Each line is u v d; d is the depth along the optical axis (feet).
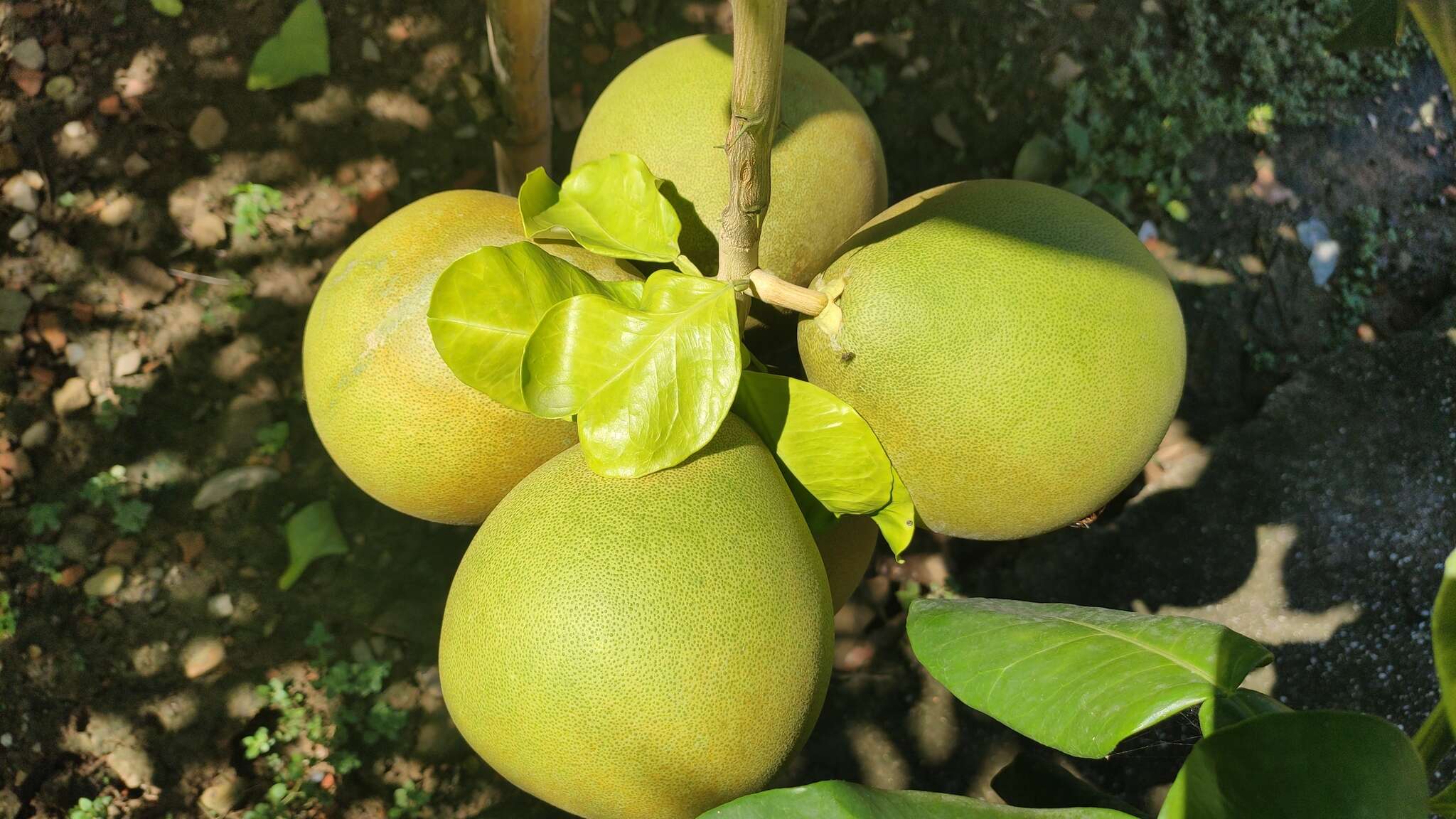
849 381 1.66
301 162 2.91
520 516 1.54
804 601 1.53
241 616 2.74
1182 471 2.81
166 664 2.69
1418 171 3.09
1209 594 2.72
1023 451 1.63
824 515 1.71
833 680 2.84
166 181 2.85
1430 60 3.13
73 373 2.79
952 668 1.54
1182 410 2.89
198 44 2.89
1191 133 3.07
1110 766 2.68
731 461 1.56
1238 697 1.44
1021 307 1.60
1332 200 3.05
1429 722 1.33
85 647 2.67
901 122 3.04
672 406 1.52
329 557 2.80
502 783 2.76
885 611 2.90
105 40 2.86
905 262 1.63
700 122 1.79
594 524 1.49
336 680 2.74
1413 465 2.75
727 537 1.49
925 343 1.61
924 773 2.73
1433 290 3.01
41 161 2.82
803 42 3.04
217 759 2.68
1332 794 1.23
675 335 1.52
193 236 2.85
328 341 1.72
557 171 2.97
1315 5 3.11
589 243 1.66
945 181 3.05
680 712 1.45
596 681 1.45
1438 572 2.67
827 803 1.31
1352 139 3.09
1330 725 1.24
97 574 2.71
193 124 2.87
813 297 1.63
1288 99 3.08
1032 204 1.68
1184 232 3.03
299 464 2.84
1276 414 2.83
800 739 1.57
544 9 2.05
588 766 1.49
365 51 2.93
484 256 1.52
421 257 1.72
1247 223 3.03
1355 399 2.83
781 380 1.62
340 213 2.93
